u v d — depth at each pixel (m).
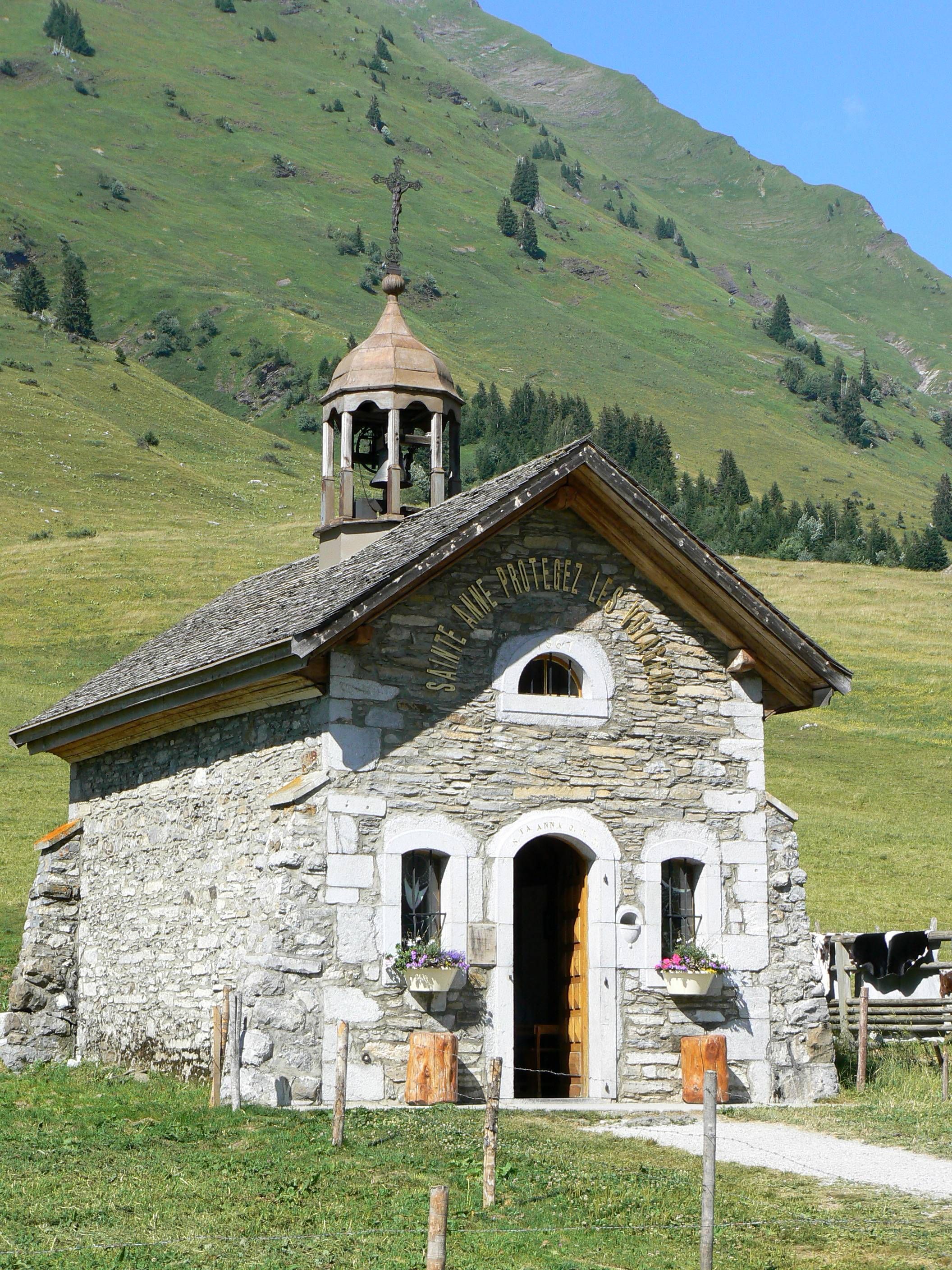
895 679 73.56
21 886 40.78
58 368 185.50
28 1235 11.41
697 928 19.75
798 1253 11.47
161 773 22.05
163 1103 17.14
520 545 19.42
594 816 19.25
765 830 20.23
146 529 117.69
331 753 17.98
